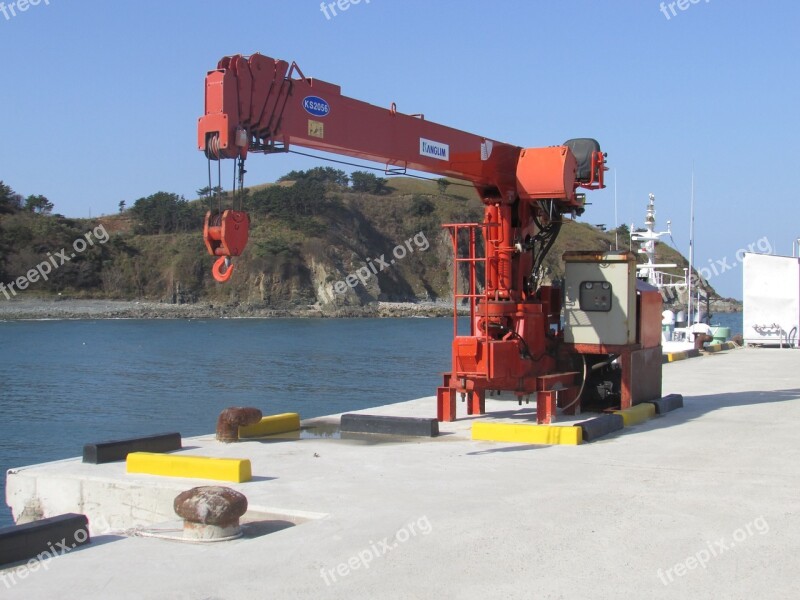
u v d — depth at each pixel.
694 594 5.51
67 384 38.47
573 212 13.87
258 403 31.84
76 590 5.69
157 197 127.62
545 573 5.93
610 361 13.44
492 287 13.12
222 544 6.77
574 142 13.73
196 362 49.34
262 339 68.94
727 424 12.66
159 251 117.62
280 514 7.64
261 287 114.31
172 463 9.21
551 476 9.11
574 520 7.28
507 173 13.16
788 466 9.55
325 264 117.81
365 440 11.69
